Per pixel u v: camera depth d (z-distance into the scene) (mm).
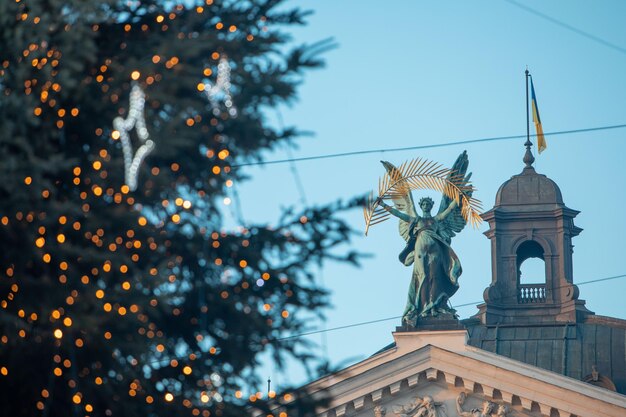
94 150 63094
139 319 61156
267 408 66062
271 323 65812
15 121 60719
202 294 63812
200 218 64750
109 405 62406
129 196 62375
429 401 149750
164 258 63469
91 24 62875
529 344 188125
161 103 62094
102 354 61625
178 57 62062
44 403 62250
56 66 61375
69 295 60000
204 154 64688
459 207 159125
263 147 65062
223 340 65125
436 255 156500
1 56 61875
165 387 65688
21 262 60125
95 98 62250
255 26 66875
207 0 66375
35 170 59531
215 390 65438
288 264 65625
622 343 186625
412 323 153000
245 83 64312
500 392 149750
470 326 193875
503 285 197625
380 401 150000
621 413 148000
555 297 195625
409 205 160375
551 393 148875
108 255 60406
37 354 61219
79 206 60906
